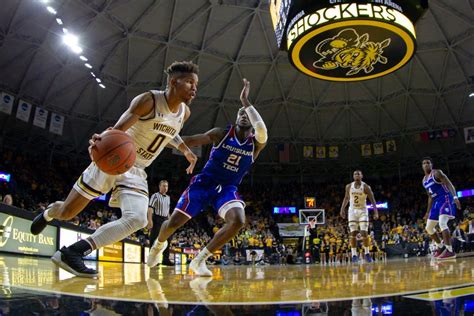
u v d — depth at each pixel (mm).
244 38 23484
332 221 28438
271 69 25656
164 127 3316
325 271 5141
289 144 30656
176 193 29844
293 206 30688
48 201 21797
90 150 2705
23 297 1811
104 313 1432
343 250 21875
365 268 5555
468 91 26078
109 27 21062
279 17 12438
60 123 24141
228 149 4367
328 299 1788
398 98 27750
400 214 28625
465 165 30516
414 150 30766
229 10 21812
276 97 27734
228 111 27922
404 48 11898
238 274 4754
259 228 27500
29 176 22031
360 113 29375
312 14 10734
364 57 12297
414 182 30844
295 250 24219
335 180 33438
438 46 23547
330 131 30516
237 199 4262
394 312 1384
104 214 21578
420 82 26344
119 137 2711
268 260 22312
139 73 23984
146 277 3803
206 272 4168
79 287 2365
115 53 22609
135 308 1554
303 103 28391
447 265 5215
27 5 18141
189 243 21344
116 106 25484
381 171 33188
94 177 3129
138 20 21266
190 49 23297
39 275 3180
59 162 26344
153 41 22375
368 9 10359
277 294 2062
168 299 1841
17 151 23703
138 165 3408
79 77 23328
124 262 11156
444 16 22016
